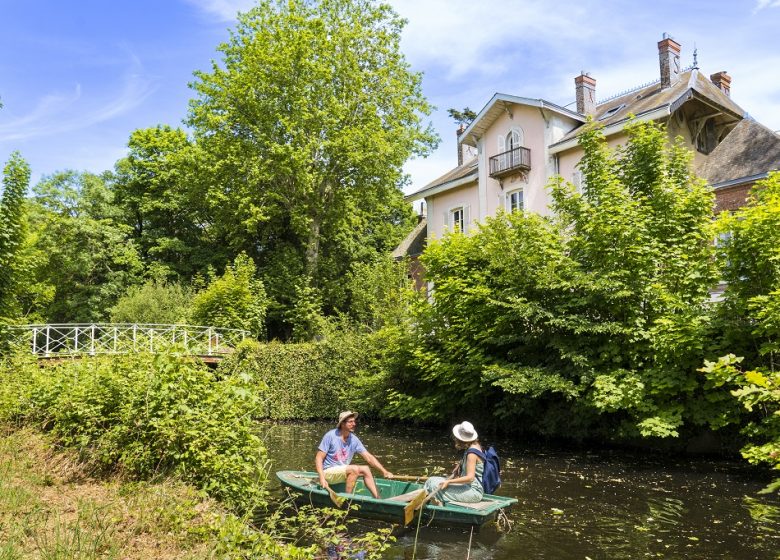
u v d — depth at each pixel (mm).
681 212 13219
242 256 29719
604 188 13438
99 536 5148
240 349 21922
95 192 37625
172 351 8055
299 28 30609
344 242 36688
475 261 16188
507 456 12992
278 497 8695
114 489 6863
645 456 12523
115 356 9094
